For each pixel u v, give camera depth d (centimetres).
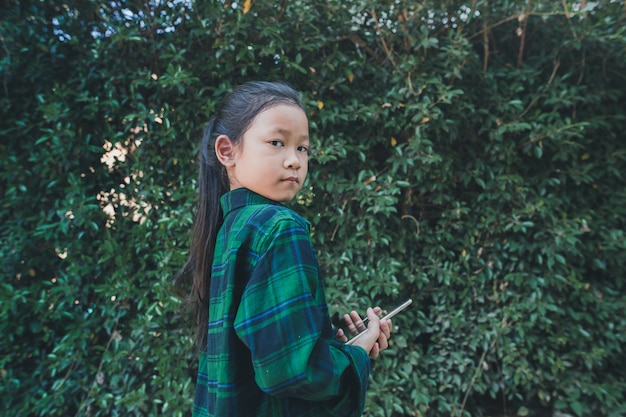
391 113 209
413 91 199
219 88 197
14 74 204
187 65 202
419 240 222
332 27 210
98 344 211
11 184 204
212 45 199
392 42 207
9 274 199
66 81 211
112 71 202
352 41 214
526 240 218
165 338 197
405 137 214
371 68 210
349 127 214
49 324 206
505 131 211
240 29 190
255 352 57
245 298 60
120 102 209
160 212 204
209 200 86
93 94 210
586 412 217
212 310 73
